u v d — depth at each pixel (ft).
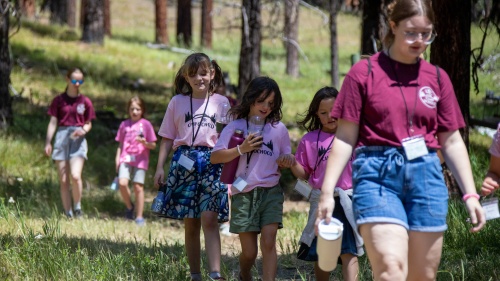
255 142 32.42
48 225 46.14
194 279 36.42
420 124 23.97
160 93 140.77
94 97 128.47
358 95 24.07
